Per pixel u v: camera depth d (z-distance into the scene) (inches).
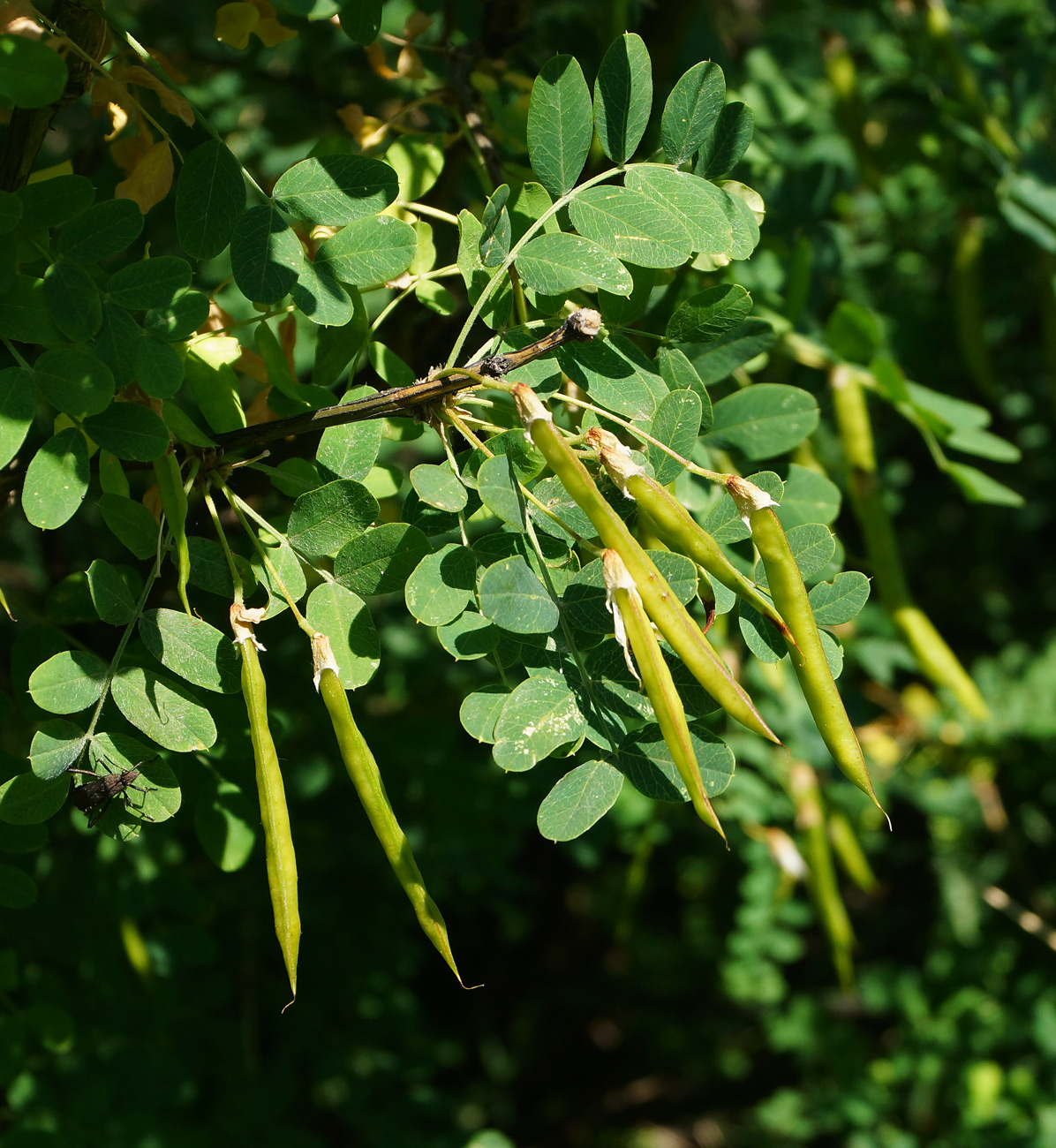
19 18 14.0
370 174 14.3
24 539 21.4
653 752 13.6
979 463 31.9
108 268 18.1
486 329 16.8
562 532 13.8
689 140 14.4
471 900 28.7
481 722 13.6
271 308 15.5
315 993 22.7
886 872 39.0
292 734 18.8
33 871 17.4
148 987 18.2
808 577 14.0
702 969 43.0
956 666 18.5
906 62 24.1
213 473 14.1
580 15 20.0
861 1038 34.3
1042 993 29.3
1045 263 21.9
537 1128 43.0
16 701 15.6
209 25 22.8
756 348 15.6
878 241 29.1
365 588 13.9
